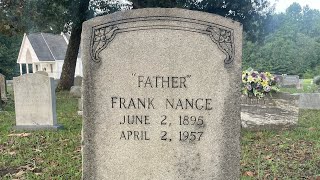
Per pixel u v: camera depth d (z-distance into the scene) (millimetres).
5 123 2471
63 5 4477
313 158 1526
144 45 897
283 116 2152
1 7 3908
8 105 3561
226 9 4867
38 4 4297
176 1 4227
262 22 5312
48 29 4910
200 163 934
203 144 927
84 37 893
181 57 900
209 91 909
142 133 925
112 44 896
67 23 4812
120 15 889
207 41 894
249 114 2146
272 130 2139
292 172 1353
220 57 897
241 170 1366
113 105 917
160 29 893
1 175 1346
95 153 934
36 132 2105
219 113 915
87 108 918
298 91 5504
